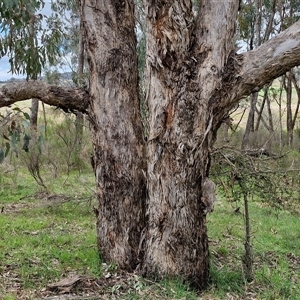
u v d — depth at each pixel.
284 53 3.96
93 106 4.69
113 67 4.60
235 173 4.67
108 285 4.32
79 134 11.71
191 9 4.16
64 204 8.28
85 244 5.87
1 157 3.53
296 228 7.46
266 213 8.34
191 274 4.33
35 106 11.62
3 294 4.07
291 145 15.83
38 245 5.80
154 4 4.08
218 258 5.61
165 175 4.23
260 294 4.53
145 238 4.51
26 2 5.02
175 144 4.17
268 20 16.22
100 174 4.75
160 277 4.32
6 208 8.03
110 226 4.73
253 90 4.18
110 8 4.60
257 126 17.50
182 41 4.07
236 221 7.65
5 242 5.81
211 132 4.29
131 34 4.73
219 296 4.30
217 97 4.14
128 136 4.65
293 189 5.76
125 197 4.67
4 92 4.57
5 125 3.57
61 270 4.79
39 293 4.16
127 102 4.66
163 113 4.18
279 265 5.62
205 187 4.29
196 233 4.32
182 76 4.12
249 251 4.90
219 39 4.09
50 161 10.99
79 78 10.07
